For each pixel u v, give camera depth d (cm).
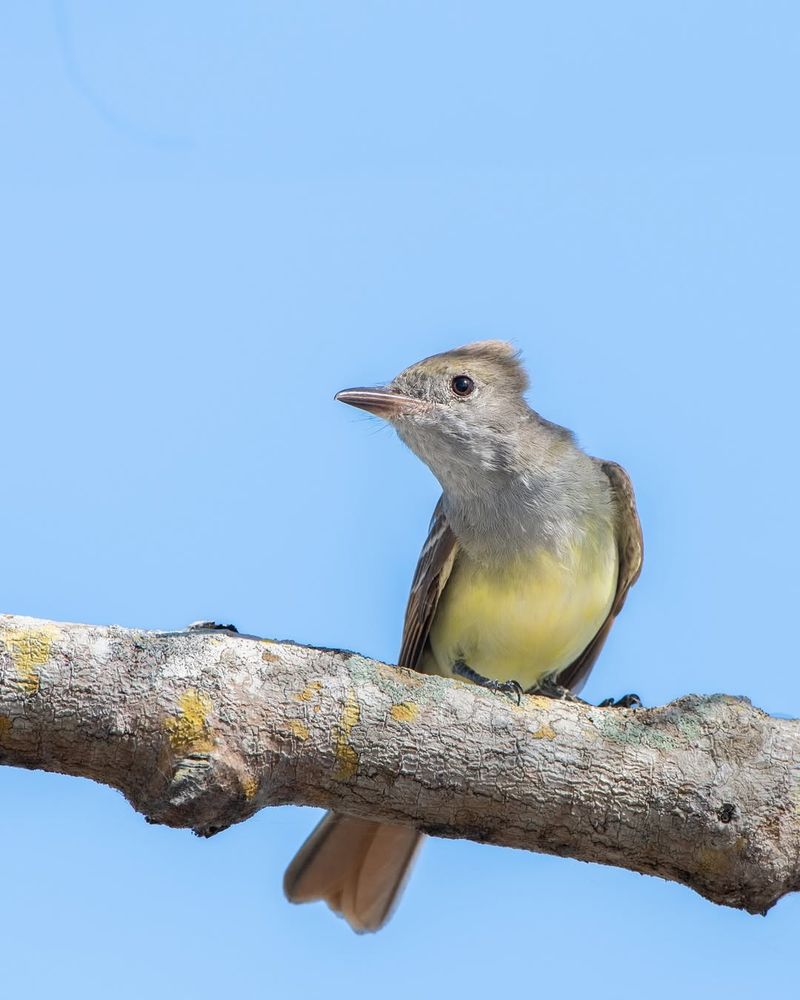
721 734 824
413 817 805
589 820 807
